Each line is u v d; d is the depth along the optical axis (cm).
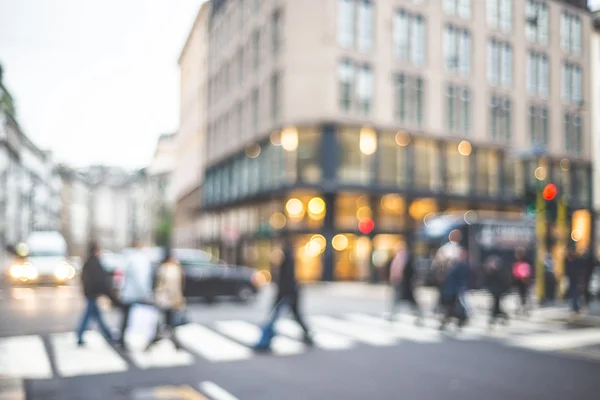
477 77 3547
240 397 676
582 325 1366
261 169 3634
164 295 967
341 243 3244
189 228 5844
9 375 780
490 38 3584
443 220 2788
